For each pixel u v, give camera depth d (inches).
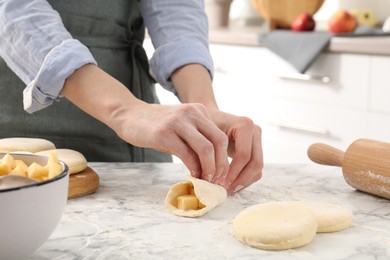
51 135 41.1
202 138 29.2
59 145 41.4
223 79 95.3
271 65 86.8
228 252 22.9
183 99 37.9
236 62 92.5
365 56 74.5
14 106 40.9
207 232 25.1
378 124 74.6
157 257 22.3
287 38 82.6
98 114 31.3
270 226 23.6
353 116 77.4
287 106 85.7
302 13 89.5
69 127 41.0
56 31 33.1
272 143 88.9
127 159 42.9
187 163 29.4
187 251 23.0
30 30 32.9
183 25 40.6
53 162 21.6
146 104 30.7
